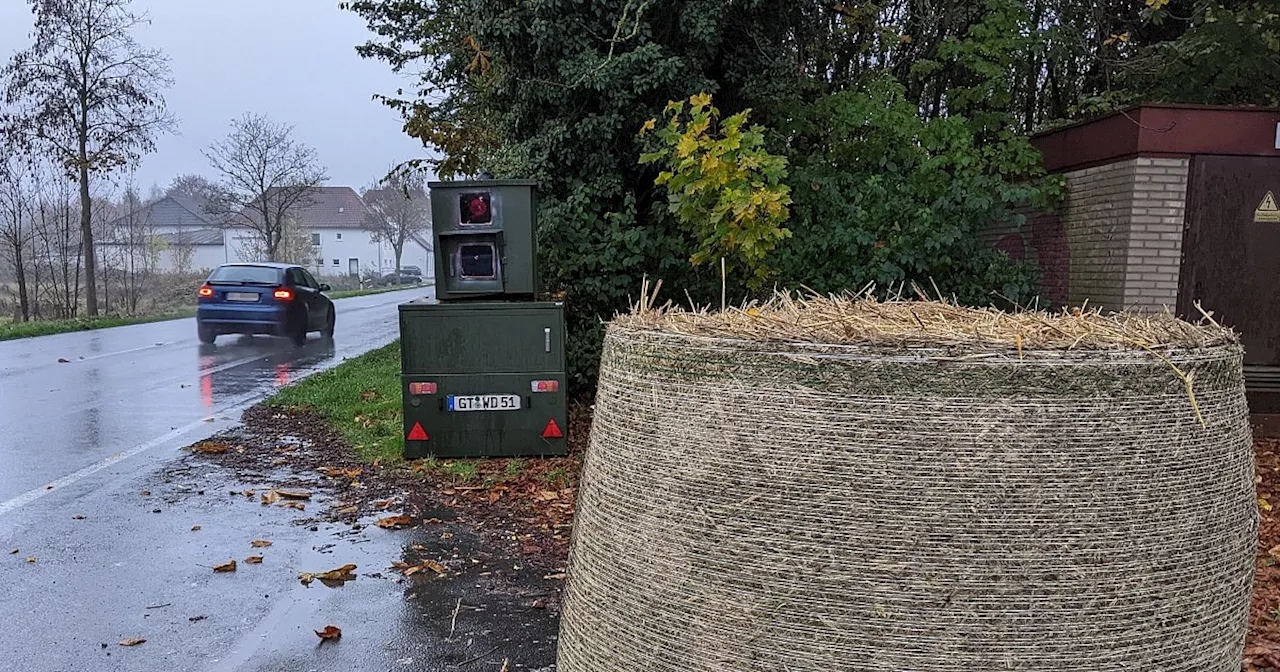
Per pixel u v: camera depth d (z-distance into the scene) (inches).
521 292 244.4
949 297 289.4
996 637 65.8
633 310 92.0
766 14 319.6
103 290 1027.3
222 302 539.2
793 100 330.6
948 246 284.2
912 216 288.4
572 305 306.8
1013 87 442.9
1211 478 70.4
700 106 231.5
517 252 243.3
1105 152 289.6
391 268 2901.1
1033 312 92.3
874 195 289.7
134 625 139.7
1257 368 274.5
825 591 67.3
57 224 854.5
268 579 159.3
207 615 143.6
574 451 249.0
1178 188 271.9
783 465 68.3
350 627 139.6
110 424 297.6
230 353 521.7
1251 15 350.0
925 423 65.9
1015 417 65.7
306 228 2536.9
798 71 350.3
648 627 74.2
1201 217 271.3
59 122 754.8
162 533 184.4
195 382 397.1
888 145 309.3
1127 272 276.7
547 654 130.3
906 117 306.0
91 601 148.9
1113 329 74.0
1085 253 303.9
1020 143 317.4
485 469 232.8
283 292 543.5
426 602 149.6
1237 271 272.7
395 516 195.5
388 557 171.3
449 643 134.0
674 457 73.0
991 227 362.9
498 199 240.5
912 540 66.0
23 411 321.4
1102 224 292.7
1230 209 271.3
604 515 79.6
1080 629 66.2
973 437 65.6
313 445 264.8
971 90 342.6
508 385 239.1
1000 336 69.3
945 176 292.7
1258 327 274.2
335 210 2795.3
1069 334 71.0
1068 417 66.1
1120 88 444.1
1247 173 269.9
